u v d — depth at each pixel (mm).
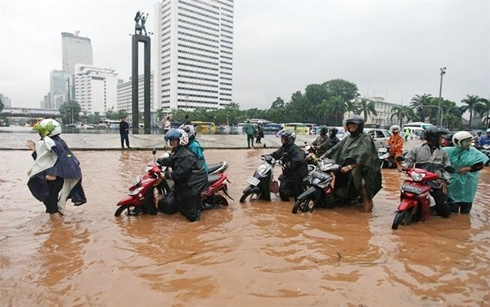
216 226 5488
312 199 6609
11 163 12680
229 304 3125
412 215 5828
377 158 6551
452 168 6098
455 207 6660
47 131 5609
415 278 3705
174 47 122688
